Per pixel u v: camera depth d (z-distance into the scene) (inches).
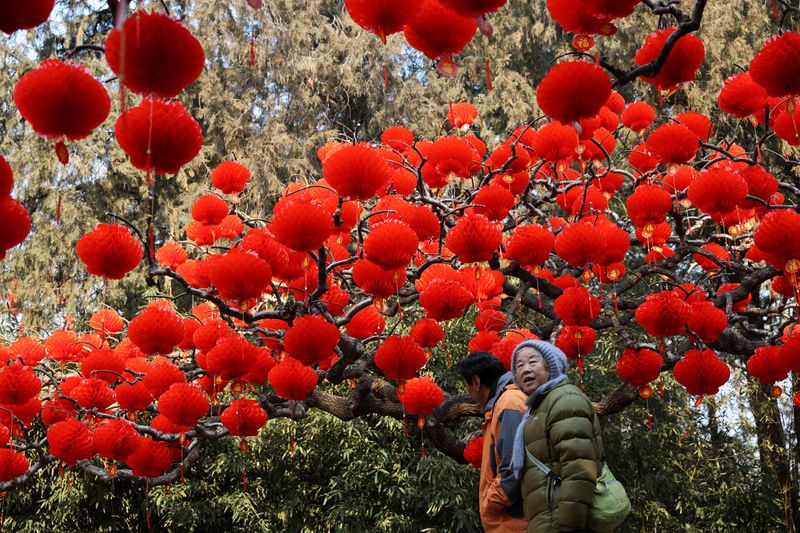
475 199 141.9
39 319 387.5
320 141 430.0
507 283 172.9
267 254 113.7
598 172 163.3
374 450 290.4
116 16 50.6
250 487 308.0
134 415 160.4
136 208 428.8
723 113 345.4
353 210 124.1
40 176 402.0
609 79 77.7
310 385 125.1
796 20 342.0
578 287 133.0
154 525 308.2
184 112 60.2
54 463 279.7
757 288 162.4
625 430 321.1
